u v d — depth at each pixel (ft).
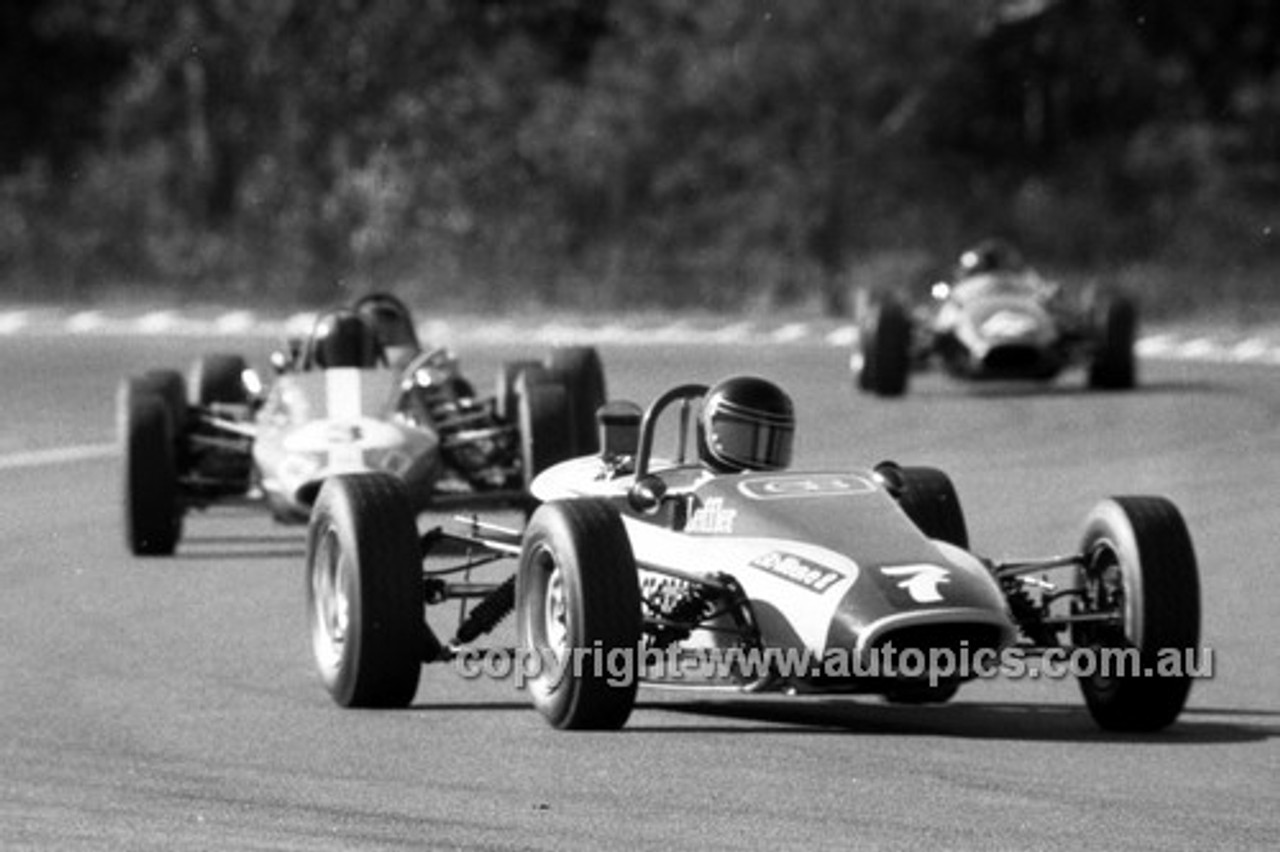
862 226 593.42
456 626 173.88
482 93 623.36
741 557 131.95
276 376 230.48
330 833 105.60
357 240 593.01
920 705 146.00
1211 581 201.05
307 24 629.10
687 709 143.23
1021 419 326.24
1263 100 645.92
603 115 606.55
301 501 201.36
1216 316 544.62
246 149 631.97
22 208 621.31
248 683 152.97
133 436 215.31
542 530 133.18
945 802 113.09
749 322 534.37
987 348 351.67
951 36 593.83
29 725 138.51
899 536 131.44
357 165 620.08
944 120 643.04
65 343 466.29
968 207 607.78
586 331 508.53
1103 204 621.31
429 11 634.43
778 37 590.96
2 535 230.07
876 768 122.42
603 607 129.80
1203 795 116.26
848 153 592.19
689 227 596.29
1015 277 370.12
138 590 196.34
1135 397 354.13
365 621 139.13
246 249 599.16
